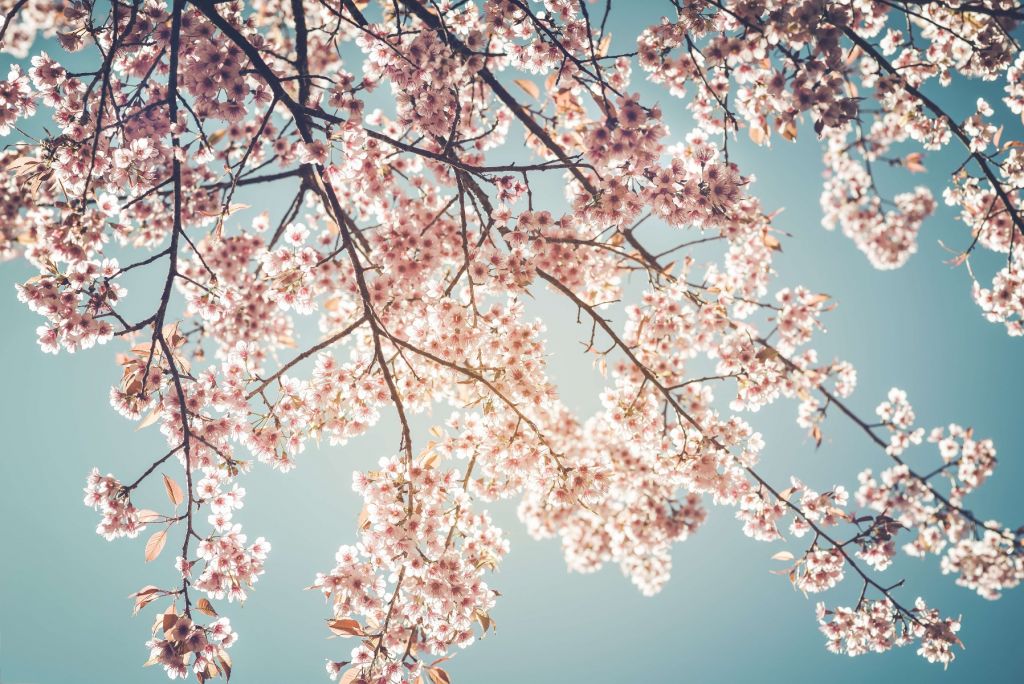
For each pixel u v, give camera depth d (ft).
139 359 13.43
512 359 16.52
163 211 16.49
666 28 13.08
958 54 15.67
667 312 19.43
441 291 17.12
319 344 14.66
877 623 17.16
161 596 11.93
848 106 11.77
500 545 15.48
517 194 15.62
